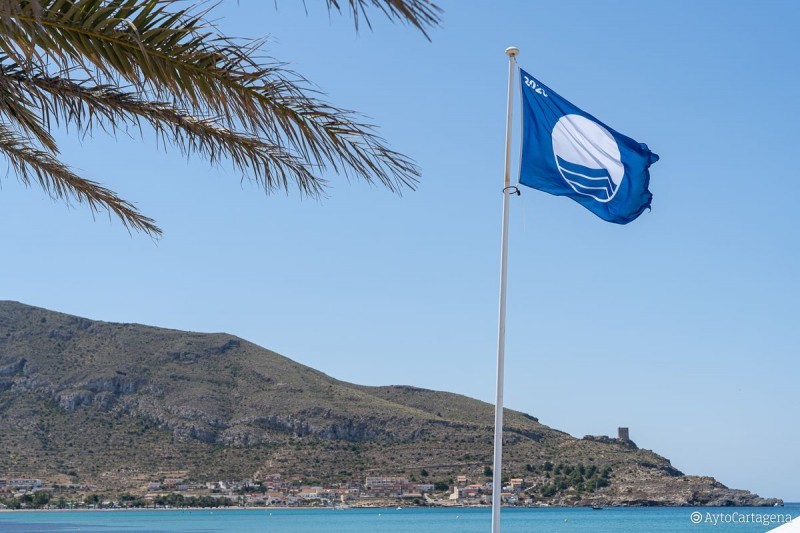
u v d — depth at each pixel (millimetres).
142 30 4258
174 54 4398
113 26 4199
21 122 5340
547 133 11914
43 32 3973
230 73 4594
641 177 11742
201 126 5719
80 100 5332
